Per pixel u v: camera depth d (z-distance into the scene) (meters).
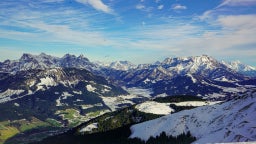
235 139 150.00
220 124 198.12
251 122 164.50
